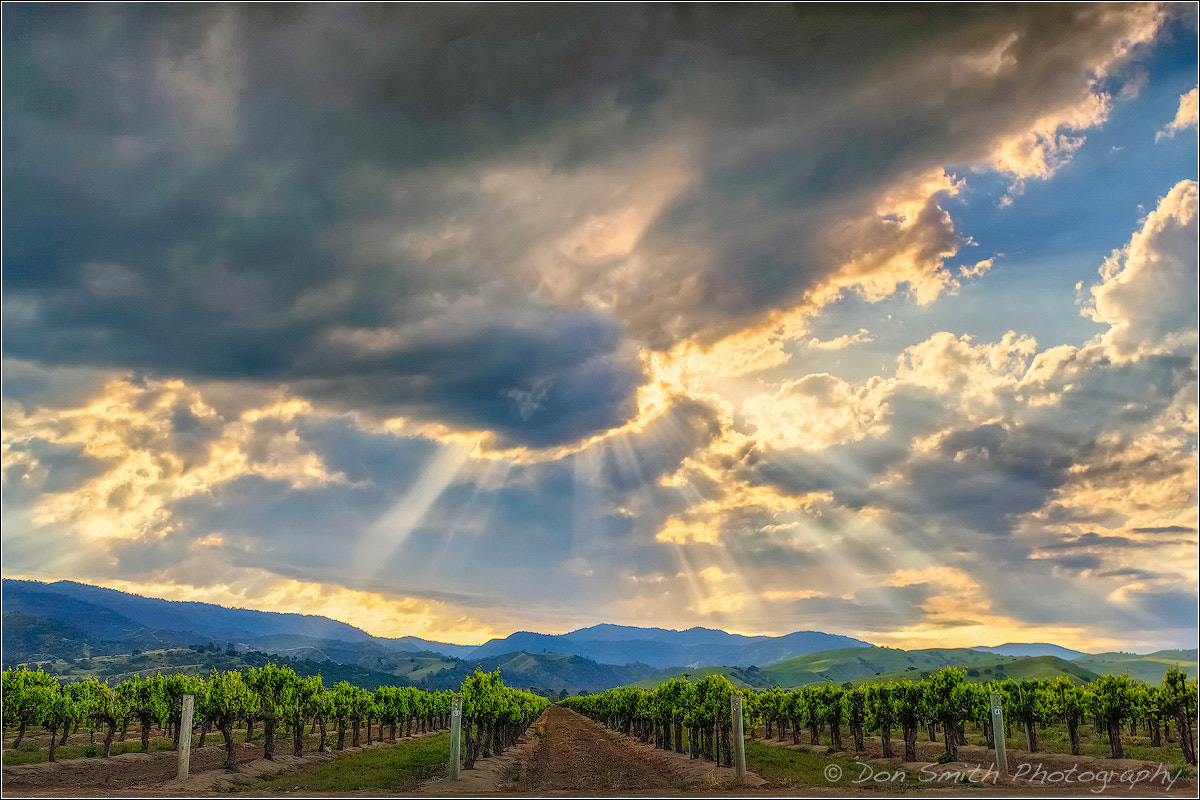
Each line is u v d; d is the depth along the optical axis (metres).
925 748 58.25
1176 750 48.62
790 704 71.75
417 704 86.06
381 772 43.47
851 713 58.78
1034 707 52.00
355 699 63.94
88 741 66.62
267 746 47.62
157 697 54.59
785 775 40.62
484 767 49.22
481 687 55.59
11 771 40.84
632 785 40.22
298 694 51.06
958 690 47.31
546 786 39.53
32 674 50.12
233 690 43.09
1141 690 43.69
